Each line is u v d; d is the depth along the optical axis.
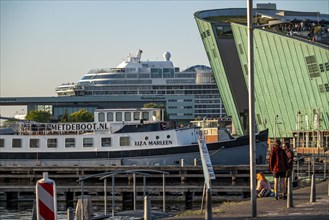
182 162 68.12
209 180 33.47
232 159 74.12
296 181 54.59
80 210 36.16
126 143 74.19
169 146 73.56
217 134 82.56
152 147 73.69
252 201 28.69
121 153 74.12
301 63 109.44
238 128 134.88
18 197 65.88
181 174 66.12
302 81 110.81
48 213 22.52
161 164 73.50
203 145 33.97
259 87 119.81
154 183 64.94
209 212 25.92
